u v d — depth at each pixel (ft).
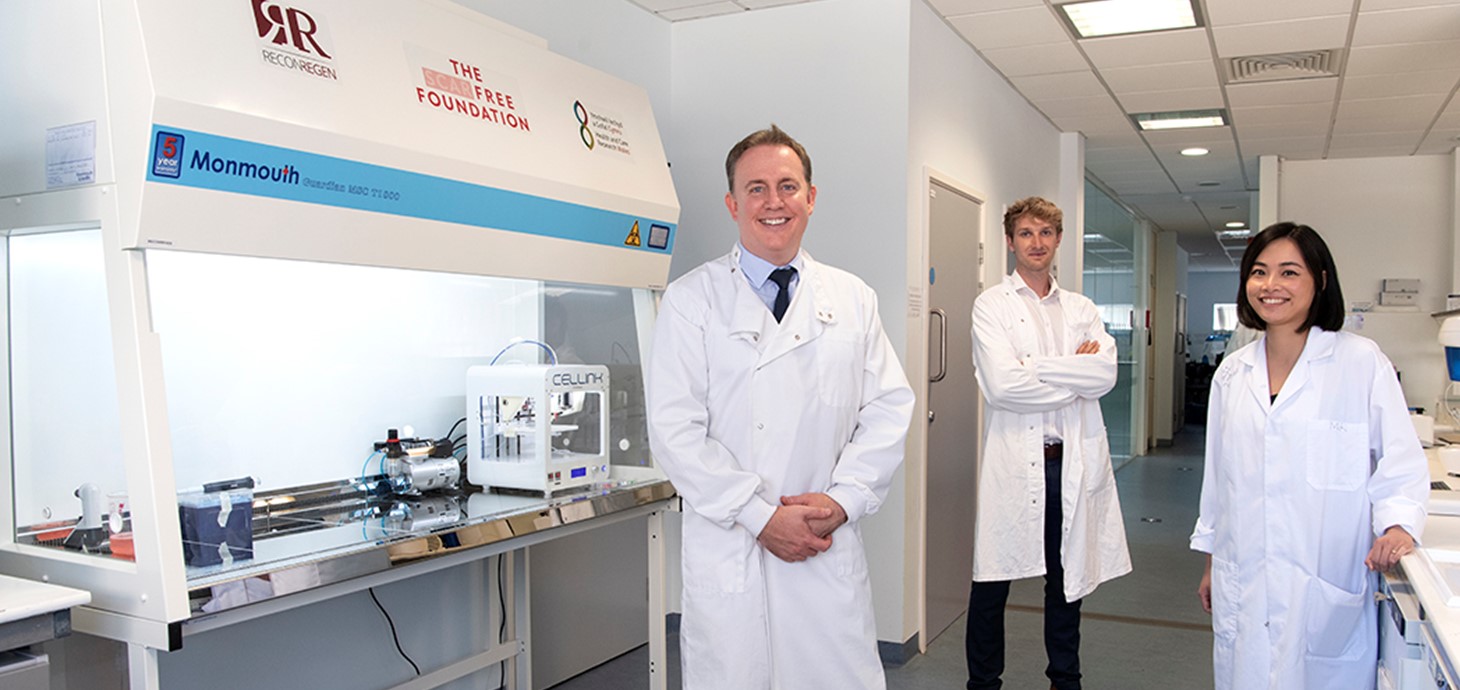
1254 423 6.90
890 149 11.71
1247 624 6.89
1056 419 9.27
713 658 6.32
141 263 5.57
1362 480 6.57
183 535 5.90
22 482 6.45
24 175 6.03
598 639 11.64
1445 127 19.01
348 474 8.46
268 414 7.84
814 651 6.44
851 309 6.79
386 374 8.80
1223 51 14.10
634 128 9.54
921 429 12.19
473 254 7.57
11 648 4.99
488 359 9.84
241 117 5.82
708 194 12.78
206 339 7.37
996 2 12.08
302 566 6.06
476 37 7.95
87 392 6.02
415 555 6.81
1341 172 22.52
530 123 8.14
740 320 6.43
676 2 12.09
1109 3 12.21
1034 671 11.43
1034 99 17.08
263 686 7.92
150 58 5.45
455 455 9.32
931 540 12.75
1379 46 13.76
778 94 12.34
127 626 5.57
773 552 6.22
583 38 11.18
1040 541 9.20
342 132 6.42
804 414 6.47
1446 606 4.90
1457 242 20.95
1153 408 36.91
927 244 12.30
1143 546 18.61
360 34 6.88
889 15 11.72
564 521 8.15
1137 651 12.19
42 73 5.91
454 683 9.75
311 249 6.41
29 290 6.37
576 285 10.13
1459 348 11.76
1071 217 19.95
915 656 12.12
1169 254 37.81
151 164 5.43
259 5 6.17
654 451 6.59
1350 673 6.64
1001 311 9.42
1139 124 19.15
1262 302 6.77
